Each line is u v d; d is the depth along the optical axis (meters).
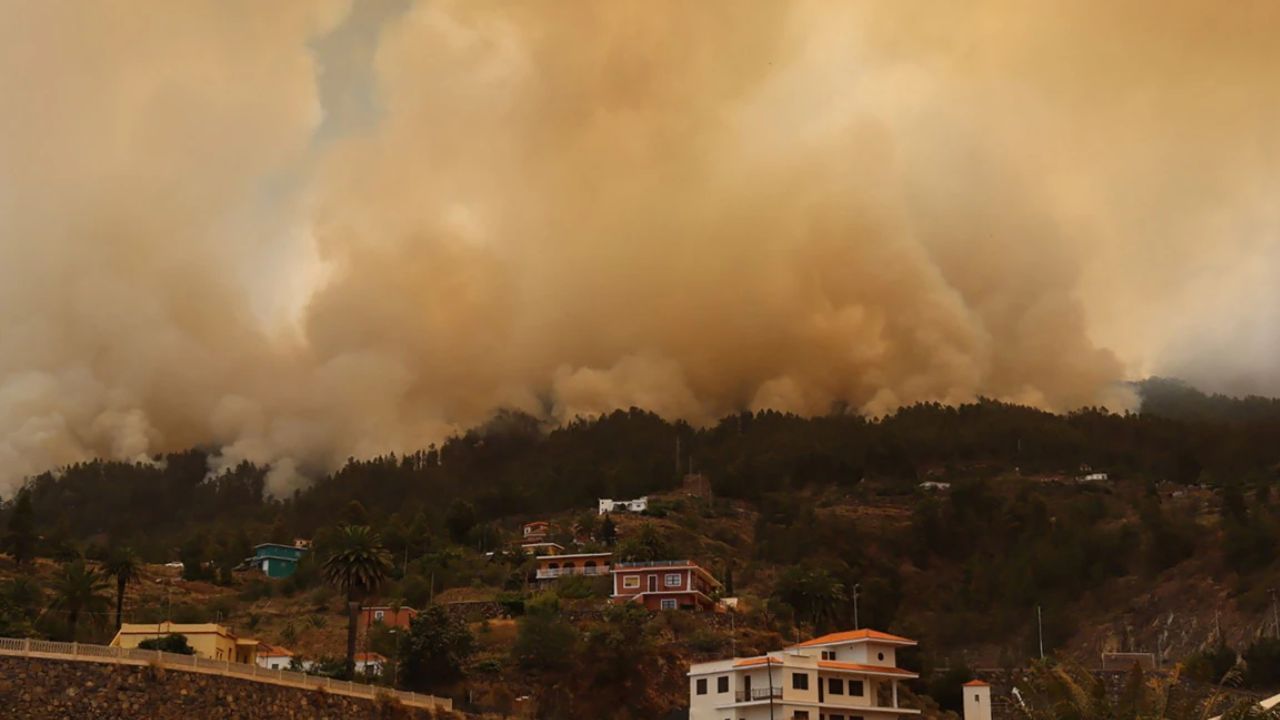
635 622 161.62
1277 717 65.88
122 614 167.88
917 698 159.25
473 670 144.12
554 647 146.75
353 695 110.00
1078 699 70.62
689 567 182.62
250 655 130.62
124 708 92.19
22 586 156.75
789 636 175.75
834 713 126.19
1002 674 180.00
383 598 197.88
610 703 145.12
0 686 87.56
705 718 129.62
